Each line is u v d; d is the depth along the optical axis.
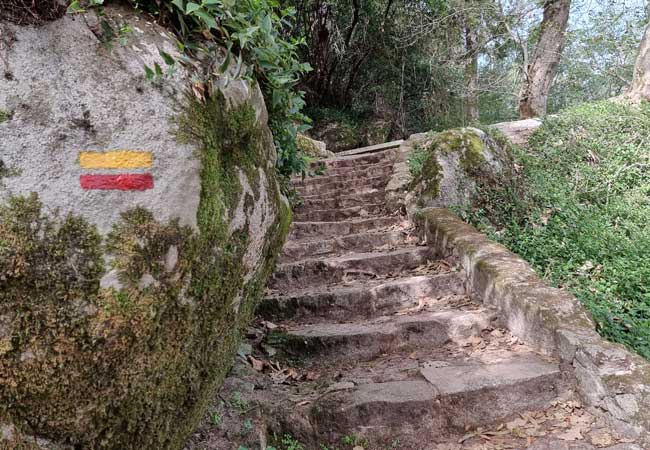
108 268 1.24
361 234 4.94
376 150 9.15
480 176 5.33
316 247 4.79
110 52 1.30
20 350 1.17
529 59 11.88
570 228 4.98
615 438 2.25
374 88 13.51
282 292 4.00
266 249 2.03
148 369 1.33
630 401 2.26
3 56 1.19
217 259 1.55
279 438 2.36
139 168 1.30
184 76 1.43
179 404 1.56
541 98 11.20
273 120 2.54
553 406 2.52
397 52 12.94
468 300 3.65
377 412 2.41
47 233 1.20
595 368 2.44
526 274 3.35
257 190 1.81
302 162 3.14
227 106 1.60
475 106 14.41
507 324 3.19
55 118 1.23
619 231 5.09
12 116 1.19
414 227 5.01
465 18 12.15
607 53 13.34
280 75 2.18
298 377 2.91
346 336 3.13
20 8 1.20
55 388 1.20
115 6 1.38
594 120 7.24
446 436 2.43
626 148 6.56
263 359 3.03
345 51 12.71
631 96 8.39
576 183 5.95
